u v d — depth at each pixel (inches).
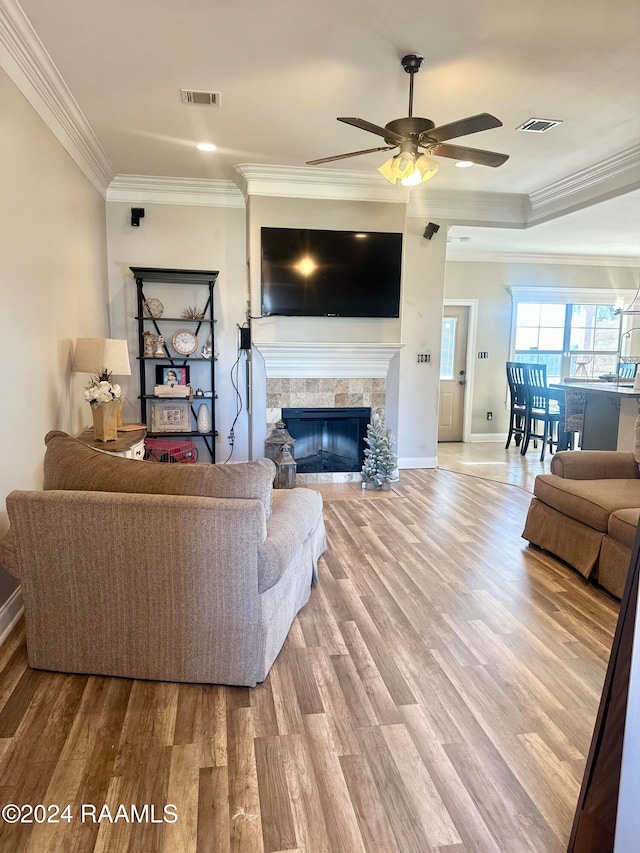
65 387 138.4
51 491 80.4
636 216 202.2
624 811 47.9
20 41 99.8
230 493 79.9
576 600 112.1
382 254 199.0
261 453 203.2
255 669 80.9
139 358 197.0
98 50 108.0
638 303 311.1
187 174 190.1
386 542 144.7
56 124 129.3
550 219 210.1
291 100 130.3
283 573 83.7
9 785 62.8
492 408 308.0
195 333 207.3
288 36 102.9
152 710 76.3
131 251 199.9
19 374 105.7
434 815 59.6
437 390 229.3
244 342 205.6
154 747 69.1
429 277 220.5
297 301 196.1
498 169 181.6
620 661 51.0
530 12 94.8
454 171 183.5
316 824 58.3
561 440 241.6
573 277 304.0
